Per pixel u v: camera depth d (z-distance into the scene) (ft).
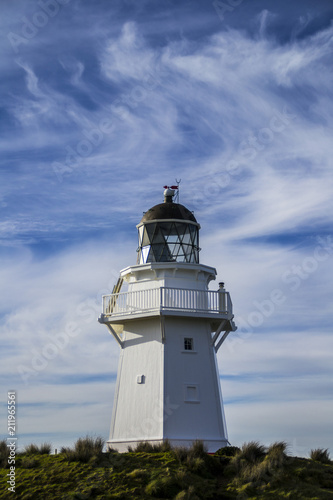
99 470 81.87
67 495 75.77
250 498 78.38
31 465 84.74
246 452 88.53
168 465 84.38
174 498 77.00
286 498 77.87
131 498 75.97
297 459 88.99
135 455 88.07
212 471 85.46
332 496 78.54
